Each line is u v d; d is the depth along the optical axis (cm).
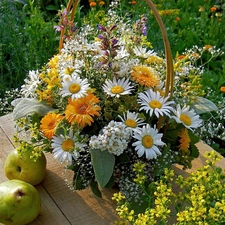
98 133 112
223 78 194
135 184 109
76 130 108
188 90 119
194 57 138
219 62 212
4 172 121
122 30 122
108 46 109
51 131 109
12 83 198
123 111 109
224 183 105
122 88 109
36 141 114
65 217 114
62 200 117
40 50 206
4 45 207
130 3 254
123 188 112
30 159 115
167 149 110
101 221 113
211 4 268
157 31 223
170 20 238
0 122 138
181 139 113
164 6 252
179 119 111
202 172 103
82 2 277
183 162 115
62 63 114
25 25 222
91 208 116
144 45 134
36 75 118
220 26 235
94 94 112
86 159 112
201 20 242
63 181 121
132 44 119
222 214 98
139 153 106
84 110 106
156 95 109
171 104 114
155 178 112
